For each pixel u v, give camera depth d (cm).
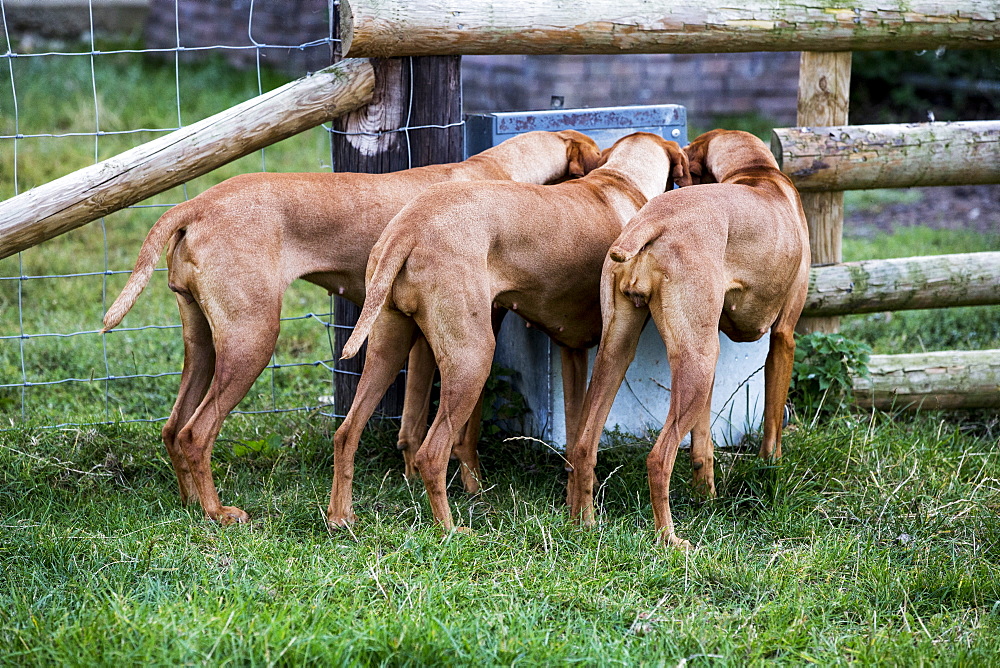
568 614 301
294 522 370
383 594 307
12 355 538
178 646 259
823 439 441
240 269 353
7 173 812
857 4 473
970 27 485
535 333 429
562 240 370
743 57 1118
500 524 365
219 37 1302
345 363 456
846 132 485
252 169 864
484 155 418
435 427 354
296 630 275
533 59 1065
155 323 589
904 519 386
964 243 755
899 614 316
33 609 292
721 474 412
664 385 442
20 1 1338
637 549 347
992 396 498
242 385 363
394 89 432
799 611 309
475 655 268
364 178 385
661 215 353
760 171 412
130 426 453
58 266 666
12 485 390
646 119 482
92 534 344
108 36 1381
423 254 342
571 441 407
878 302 500
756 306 385
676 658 280
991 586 329
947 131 493
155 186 407
